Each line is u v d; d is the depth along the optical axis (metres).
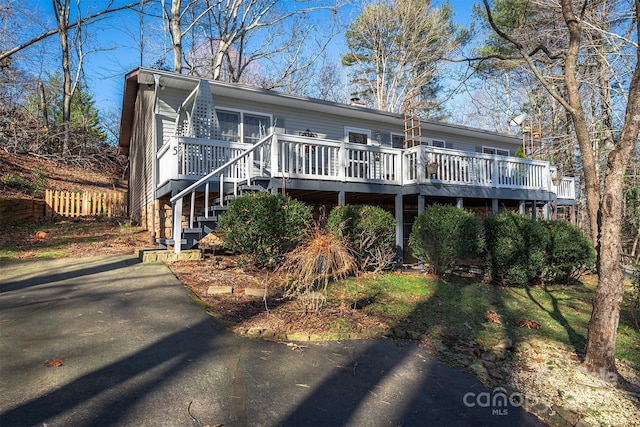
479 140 17.77
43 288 5.34
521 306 6.83
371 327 4.76
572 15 5.41
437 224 8.21
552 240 8.70
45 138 18.89
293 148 9.37
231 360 3.44
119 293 5.11
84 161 20.45
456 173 10.53
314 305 5.21
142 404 2.64
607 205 4.24
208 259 7.38
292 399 2.94
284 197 6.96
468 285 7.91
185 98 11.06
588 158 5.42
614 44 12.65
